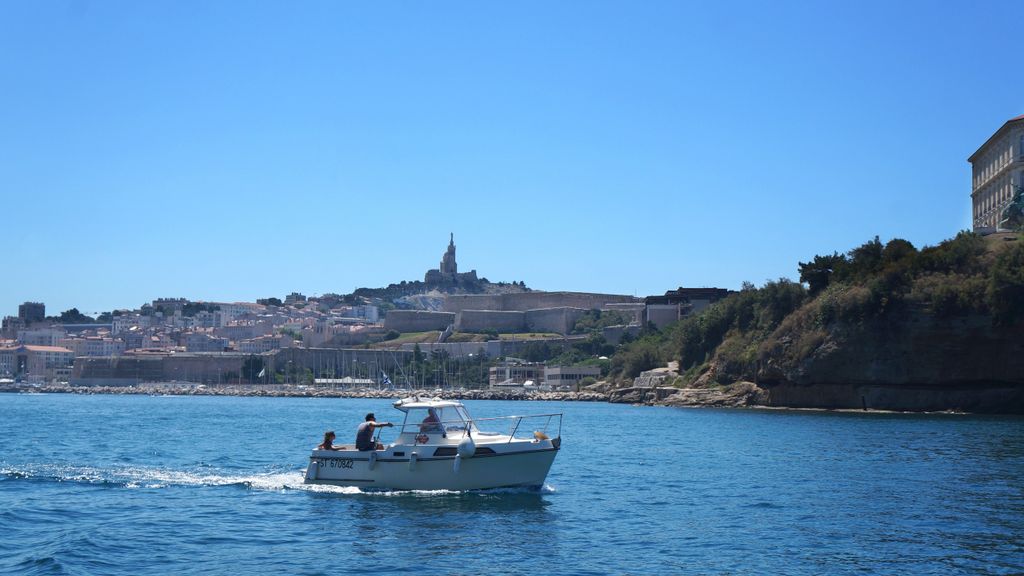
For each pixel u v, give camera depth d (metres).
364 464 49.41
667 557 35.25
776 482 54.66
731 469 61.78
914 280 140.25
